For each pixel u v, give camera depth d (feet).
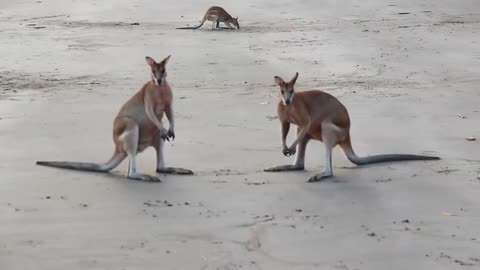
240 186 34.37
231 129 47.01
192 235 28.02
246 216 30.14
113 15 112.78
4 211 30.35
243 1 123.13
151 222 29.35
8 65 72.54
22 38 88.99
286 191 33.60
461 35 88.74
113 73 69.15
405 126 47.80
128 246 26.78
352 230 28.63
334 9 115.03
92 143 42.93
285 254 26.27
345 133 36.70
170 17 111.75
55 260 25.45
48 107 53.06
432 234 28.27
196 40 88.48
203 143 43.34
